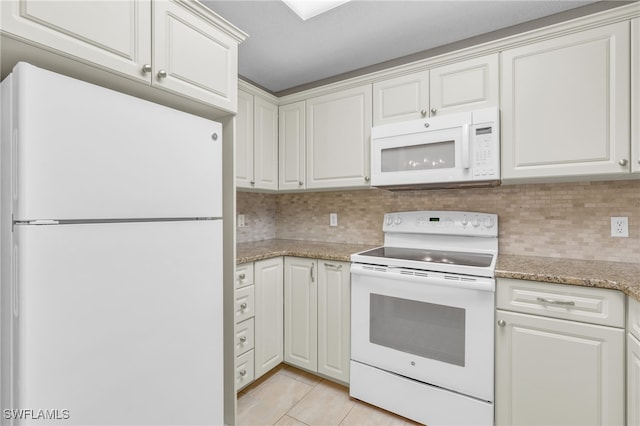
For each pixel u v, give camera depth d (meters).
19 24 0.83
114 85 1.15
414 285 1.64
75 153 0.90
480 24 1.83
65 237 0.88
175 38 1.23
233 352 1.54
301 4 1.65
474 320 1.48
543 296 1.35
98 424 0.94
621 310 1.20
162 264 1.12
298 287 2.12
